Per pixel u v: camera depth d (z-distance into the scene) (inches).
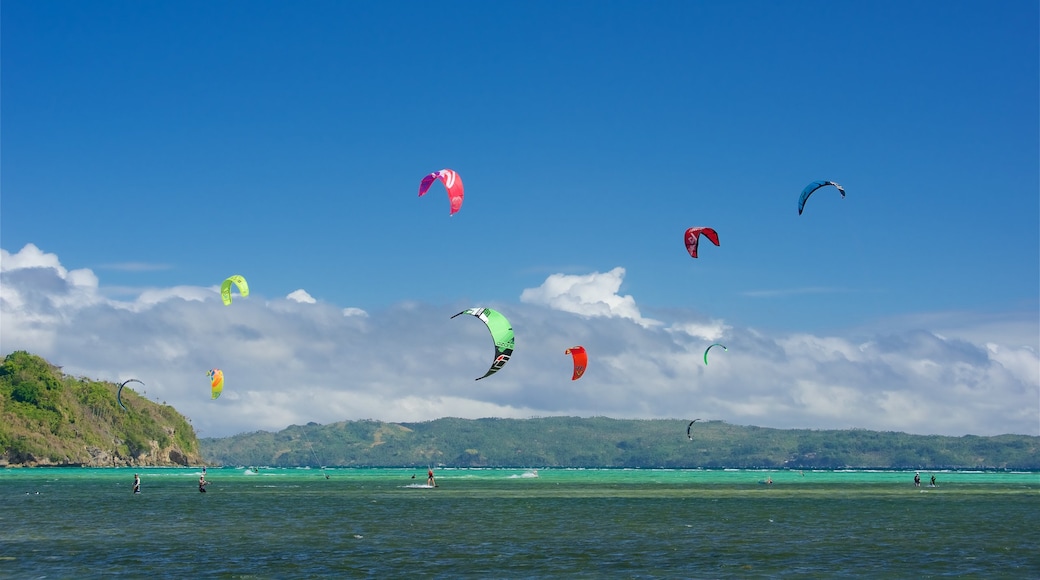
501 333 1421.0
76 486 4665.4
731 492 4458.7
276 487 4867.1
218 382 2736.2
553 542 1784.0
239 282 2394.2
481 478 7741.1
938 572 1389.0
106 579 1311.5
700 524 2241.6
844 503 3339.1
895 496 4025.6
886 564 1475.1
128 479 6067.9
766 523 2284.7
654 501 3430.1
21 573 1369.3
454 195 1724.9
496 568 1419.8
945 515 2630.4
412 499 3516.2
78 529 2042.3
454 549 1659.7
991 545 1753.2
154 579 1310.3
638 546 1717.5
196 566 1435.8
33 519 2331.4
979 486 5895.7
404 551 1626.5
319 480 6722.4
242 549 1653.5
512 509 2849.4
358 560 1507.1
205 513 2588.6
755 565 1459.2
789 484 6181.1
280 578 1318.9
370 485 5418.3
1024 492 4643.2
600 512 2709.2
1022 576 1350.9
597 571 1390.3
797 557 1557.6
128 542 1764.3
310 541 1790.1
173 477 6919.3
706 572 1384.1
